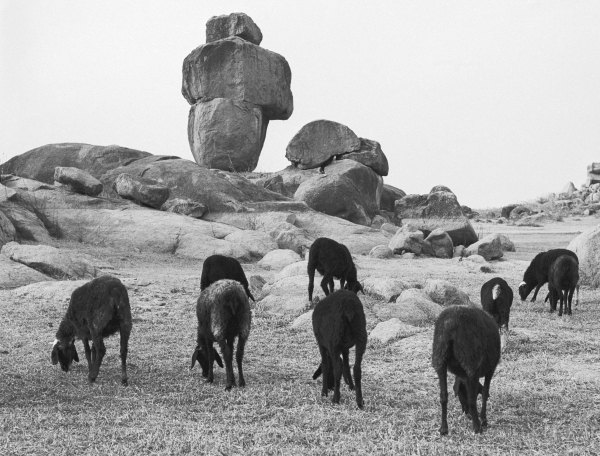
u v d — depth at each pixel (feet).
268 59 139.44
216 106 133.90
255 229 102.78
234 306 33.55
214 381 35.81
